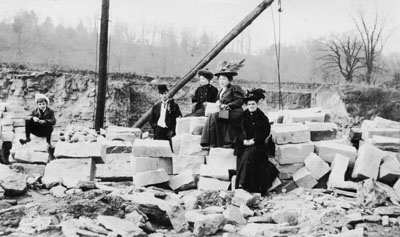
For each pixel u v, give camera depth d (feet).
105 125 120.67
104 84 66.49
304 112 40.75
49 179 29.68
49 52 193.26
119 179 36.68
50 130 42.57
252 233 24.00
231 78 36.81
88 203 24.63
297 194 32.01
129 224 23.34
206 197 29.60
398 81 145.59
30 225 22.12
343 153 34.71
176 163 35.19
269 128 33.47
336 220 25.16
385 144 35.32
